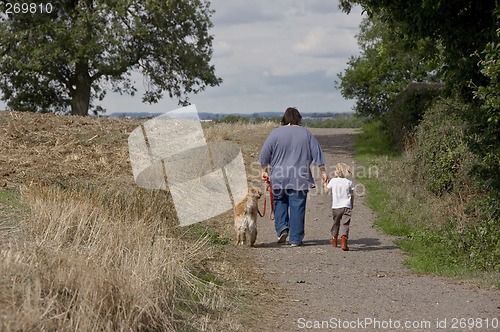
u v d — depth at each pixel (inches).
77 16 1257.4
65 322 239.0
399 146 866.1
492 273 408.8
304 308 334.6
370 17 614.9
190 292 325.7
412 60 1264.8
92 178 520.1
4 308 236.2
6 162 529.3
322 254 456.4
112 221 370.0
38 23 1247.5
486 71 404.5
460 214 518.3
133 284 270.7
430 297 352.5
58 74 1334.9
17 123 677.3
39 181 466.6
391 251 469.7
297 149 476.1
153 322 269.0
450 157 594.2
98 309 250.8
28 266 266.8
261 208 612.1
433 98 801.6
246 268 409.7
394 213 573.9
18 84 1339.8
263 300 345.1
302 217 479.8
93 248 303.4
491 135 438.9
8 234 319.9
